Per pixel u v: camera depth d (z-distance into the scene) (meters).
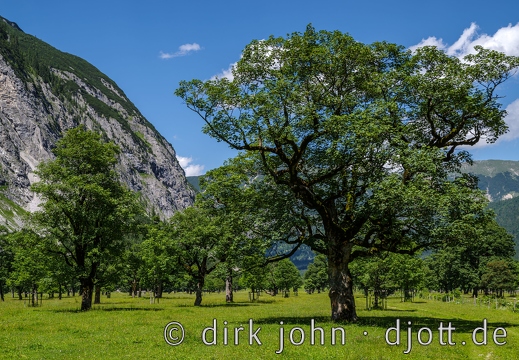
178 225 62.19
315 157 29.23
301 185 28.16
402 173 26.75
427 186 24.64
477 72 26.53
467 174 30.41
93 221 43.47
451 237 25.92
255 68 27.77
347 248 28.69
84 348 18.09
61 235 42.47
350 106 28.38
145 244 63.38
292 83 26.33
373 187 25.53
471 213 24.84
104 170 46.88
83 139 45.94
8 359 15.73
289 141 27.06
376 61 28.81
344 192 28.70
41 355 16.52
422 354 17.03
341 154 26.20
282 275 104.00
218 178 33.31
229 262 30.95
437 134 29.50
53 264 42.66
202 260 61.47
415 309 49.25
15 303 66.19
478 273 94.94
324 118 26.36
